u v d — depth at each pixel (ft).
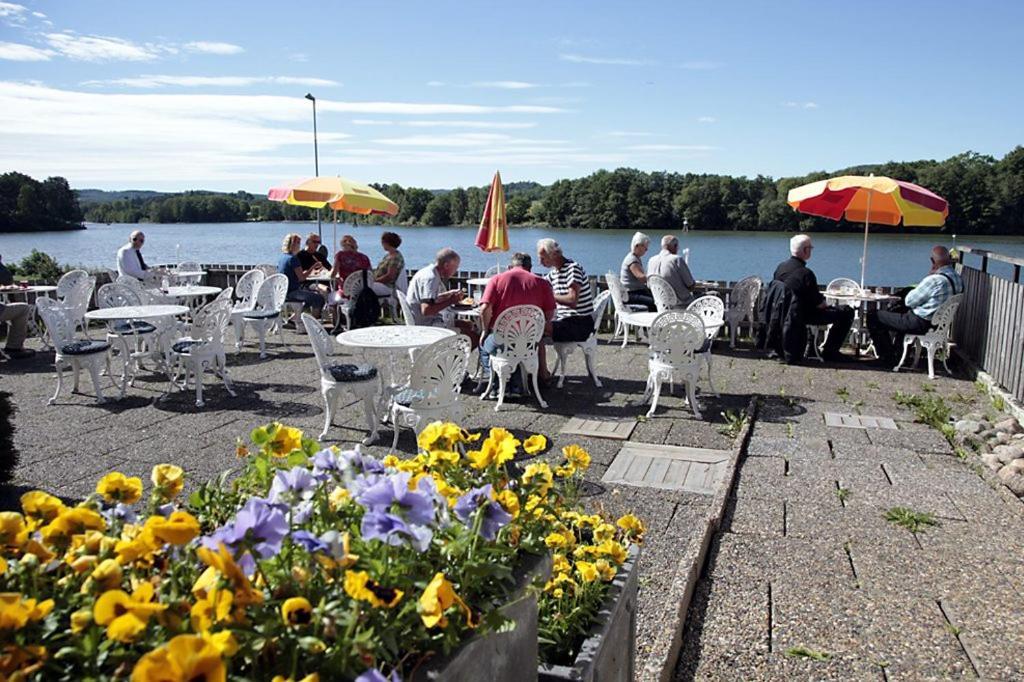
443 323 26.43
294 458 6.05
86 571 4.49
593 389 24.57
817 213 35.04
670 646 9.26
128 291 28.32
